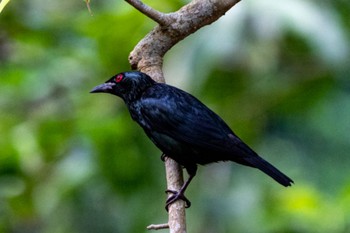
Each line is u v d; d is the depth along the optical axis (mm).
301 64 14016
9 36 14742
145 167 13781
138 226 14016
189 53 13070
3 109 14719
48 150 14133
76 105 14391
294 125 15633
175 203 10070
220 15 10766
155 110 10609
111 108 14133
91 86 14273
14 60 15102
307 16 12961
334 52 13031
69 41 14617
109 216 14094
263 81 13898
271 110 14312
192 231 14383
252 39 12906
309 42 12992
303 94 14273
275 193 14094
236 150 10469
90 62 14234
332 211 13266
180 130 10531
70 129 14078
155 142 10750
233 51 12891
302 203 13445
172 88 10766
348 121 15625
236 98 13836
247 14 12883
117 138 13711
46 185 14133
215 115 10703
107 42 13641
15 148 14070
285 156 15492
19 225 14562
